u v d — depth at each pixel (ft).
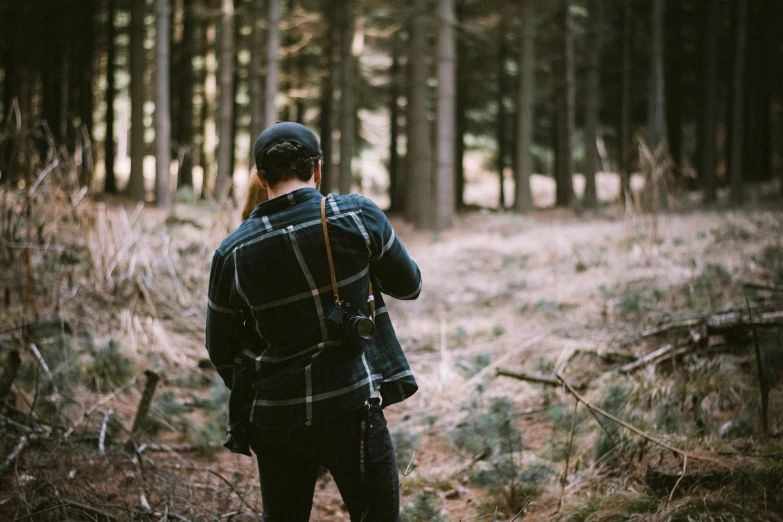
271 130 6.93
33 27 59.98
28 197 19.63
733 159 61.98
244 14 59.57
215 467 12.13
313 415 6.38
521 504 10.24
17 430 11.77
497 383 15.19
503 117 82.74
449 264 33.14
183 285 22.07
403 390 6.78
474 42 73.26
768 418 10.92
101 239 22.21
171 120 74.33
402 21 59.98
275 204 6.70
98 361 15.61
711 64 64.08
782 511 8.28
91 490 10.41
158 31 53.06
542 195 96.37
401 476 11.63
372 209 6.81
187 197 49.32
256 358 6.64
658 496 9.39
